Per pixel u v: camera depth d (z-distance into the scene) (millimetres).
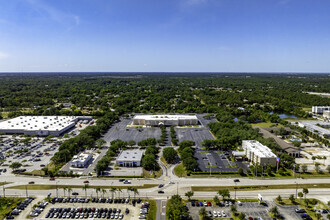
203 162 180000
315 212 119500
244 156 188375
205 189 141375
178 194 136000
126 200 129375
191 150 187750
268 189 141625
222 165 174625
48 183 147250
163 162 180000
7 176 155500
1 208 122188
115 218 114625
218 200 126125
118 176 156500
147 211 120062
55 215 116438
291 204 126562
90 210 120562
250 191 139375
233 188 142750
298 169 165875
